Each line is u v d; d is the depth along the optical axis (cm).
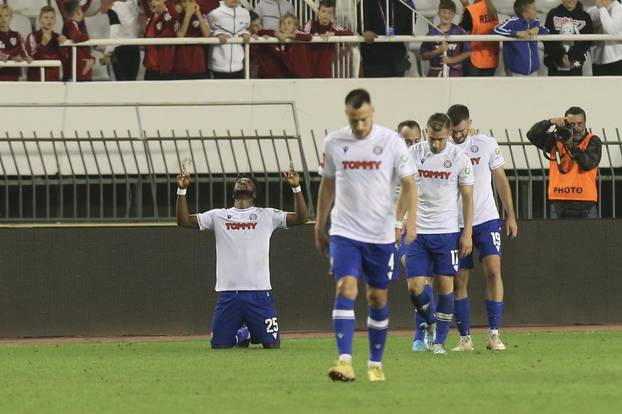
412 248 3575
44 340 4809
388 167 2703
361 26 5559
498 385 2717
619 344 4072
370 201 2698
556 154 5125
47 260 4931
